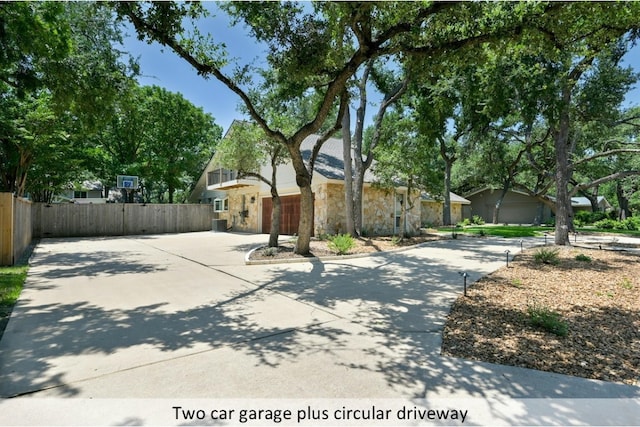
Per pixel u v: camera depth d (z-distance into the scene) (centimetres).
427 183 1329
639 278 685
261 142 1121
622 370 305
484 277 712
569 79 1088
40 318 439
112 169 2358
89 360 318
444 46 633
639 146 2009
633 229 2297
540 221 3166
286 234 1728
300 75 715
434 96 1232
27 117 1237
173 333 390
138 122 2470
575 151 2078
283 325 422
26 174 1532
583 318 444
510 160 2356
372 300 540
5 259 812
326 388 273
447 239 1554
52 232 1722
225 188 2130
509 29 577
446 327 416
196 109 2778
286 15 675
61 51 684
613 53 1120
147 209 2017
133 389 269
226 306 503
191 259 960
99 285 636
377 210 1667
